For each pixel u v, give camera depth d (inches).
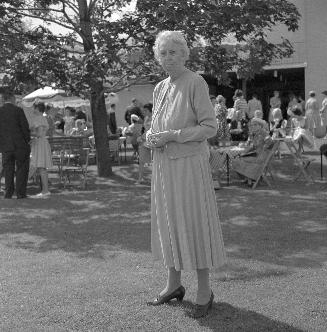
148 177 492.1
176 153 152.8
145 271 203.9
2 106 392.5
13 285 190.5
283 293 175.8
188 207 152.7
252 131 420.8
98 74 420.5
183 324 152.9
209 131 150.4
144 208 337.7
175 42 151.6
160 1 395.9
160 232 158.4
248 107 681.0
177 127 152.6
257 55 470.6
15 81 436.5
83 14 467.8
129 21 409.7
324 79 932.0
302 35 936.3
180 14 388.2
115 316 159.6
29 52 446.0
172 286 169.6
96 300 173.2
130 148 805.2
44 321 157.6
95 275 200.5
